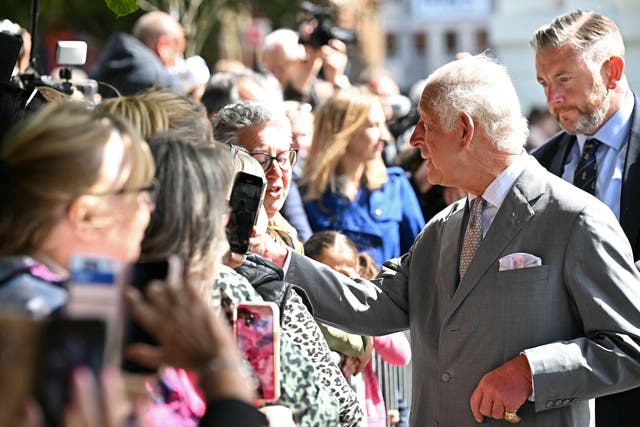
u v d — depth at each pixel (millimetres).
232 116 5387
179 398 3064
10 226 2723
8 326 2123
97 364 2133
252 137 5332
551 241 4500
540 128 13992
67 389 2107
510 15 21906
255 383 3383
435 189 8312
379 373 6359
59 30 16281
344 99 7285
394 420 6523
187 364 2523
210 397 2502
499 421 4469
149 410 2912
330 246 5965
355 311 4883
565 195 4539
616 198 6008
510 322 4492
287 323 4086
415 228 7504
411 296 4918
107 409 2137
